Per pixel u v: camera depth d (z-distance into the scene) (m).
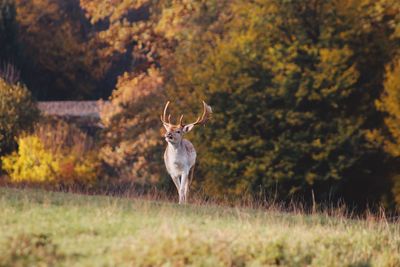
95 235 24.95
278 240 25.59
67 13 143.62
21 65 130.12
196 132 74.62
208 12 89.06
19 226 24.81
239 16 83.12
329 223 34.84
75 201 33.00
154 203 35.97
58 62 136.38
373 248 29.03
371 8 74.75
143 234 24.38
